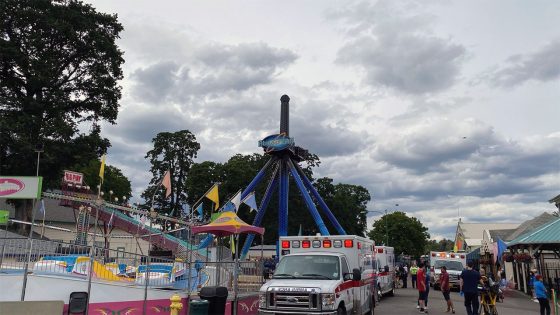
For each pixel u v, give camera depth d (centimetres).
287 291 1173
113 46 4203
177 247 3022
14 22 3725
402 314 1927
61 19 3897
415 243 9888
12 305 879
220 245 2014
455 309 2152
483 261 4325
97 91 4181
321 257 1352
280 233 4266
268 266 3127
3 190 1114
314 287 1174
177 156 7475
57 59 3950
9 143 3403
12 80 3825
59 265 1230
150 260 1387
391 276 2936
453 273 3344
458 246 9025
